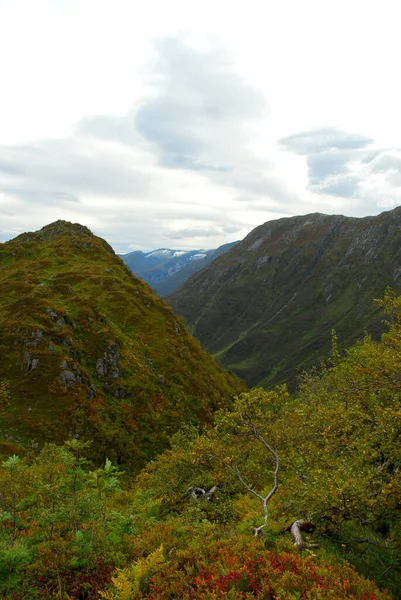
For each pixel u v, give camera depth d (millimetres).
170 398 65250
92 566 9273
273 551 9281
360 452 11219
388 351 16812
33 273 88812
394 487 9516
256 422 14852
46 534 10836
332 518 10234
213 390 74750
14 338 56750
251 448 17250
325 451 12609
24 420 45719
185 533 11938
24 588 8406
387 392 14680
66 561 9305
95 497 11922
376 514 10617
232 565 8156
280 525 11234
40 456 21656
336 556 9664
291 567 8023
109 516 12211
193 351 84000
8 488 12219
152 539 10898
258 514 13055
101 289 85188
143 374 65062
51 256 102938
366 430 12570
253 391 14523
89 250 108875
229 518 13977
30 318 60562
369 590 7547
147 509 16422
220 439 15453
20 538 10758
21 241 118438
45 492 11539
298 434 14609
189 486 18031
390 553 10695
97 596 8211
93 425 49281
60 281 84438
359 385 16141
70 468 11367
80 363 58906
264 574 7766
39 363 53688
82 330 65062
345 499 9492
